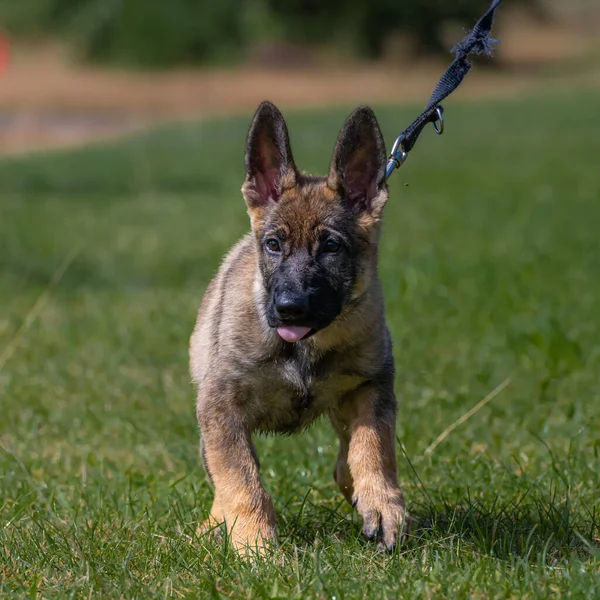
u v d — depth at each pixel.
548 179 31.58
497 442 9.70
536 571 6.50
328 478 9.01
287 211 7.65
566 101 56.84
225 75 71.69
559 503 8.02
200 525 7.71
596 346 12.65
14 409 11.12
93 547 7.05
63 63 74.44
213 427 7.45
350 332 7.43
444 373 11.89
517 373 11.87
